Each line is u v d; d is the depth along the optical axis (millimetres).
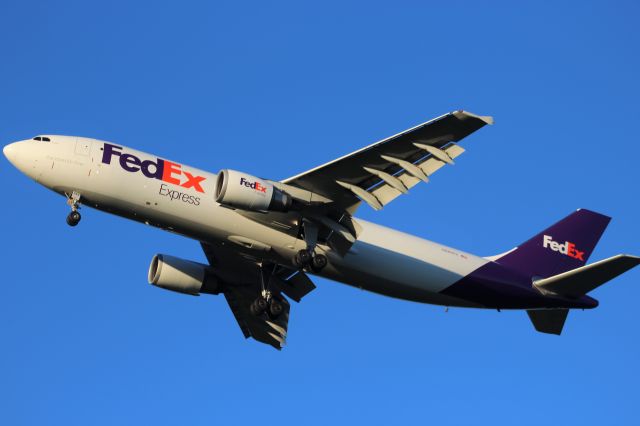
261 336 134375
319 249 114125
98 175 106562
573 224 129875
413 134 100688
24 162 106188
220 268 127000
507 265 125312
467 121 98938
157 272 124750
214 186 109938
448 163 101812
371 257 115125
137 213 108438
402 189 104500
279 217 110125
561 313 128625
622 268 117812
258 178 107000
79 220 107938
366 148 102062
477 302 122688
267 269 122438
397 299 121188
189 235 111250
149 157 109562
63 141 107688
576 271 119188
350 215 111188
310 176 106625
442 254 119750
